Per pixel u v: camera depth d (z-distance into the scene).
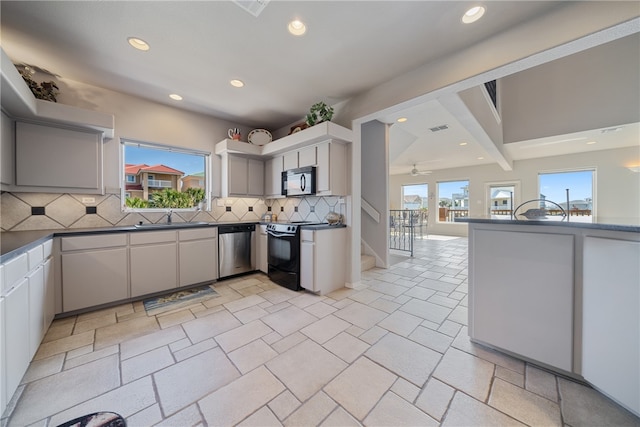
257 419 1.18
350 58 2.20
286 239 3.06
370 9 1.66
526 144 5.30
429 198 8.73
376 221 4.21
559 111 4.58
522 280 1.57
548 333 1.49
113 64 2.29
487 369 1.54
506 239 1.63
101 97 2.75
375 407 1.25
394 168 8.30
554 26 1.65
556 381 1.42
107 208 2.80
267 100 3.07
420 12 1.68
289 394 1.34
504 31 1.85
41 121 2.21
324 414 1.21
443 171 8.39
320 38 1.94
